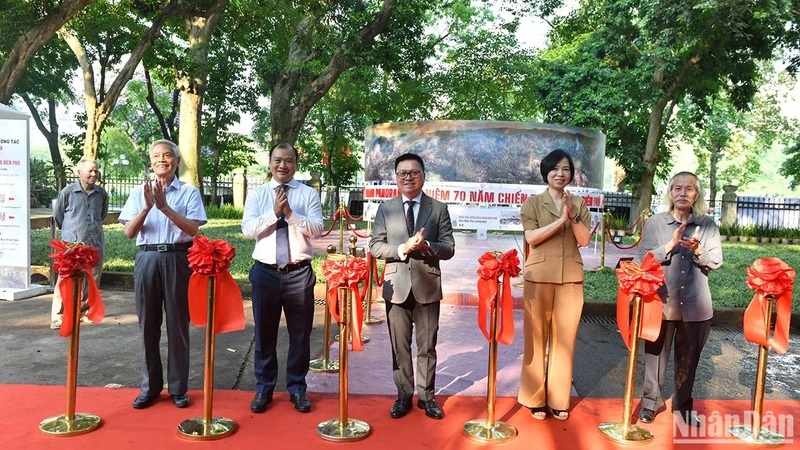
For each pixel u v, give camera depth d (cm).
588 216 392
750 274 377
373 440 358
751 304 381
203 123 2433
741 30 1602
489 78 2369
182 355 401
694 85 1872
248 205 403
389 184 1062
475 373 509
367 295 674
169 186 401
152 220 392
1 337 601
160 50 1471
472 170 1026
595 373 534
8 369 504
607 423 390
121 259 998
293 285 392
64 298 362
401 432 371
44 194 2161
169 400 414
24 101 2548
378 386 472
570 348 390
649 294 352
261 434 362
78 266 362
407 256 383
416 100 2398
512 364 538
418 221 390
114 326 650
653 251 383
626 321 375
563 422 395
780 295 369
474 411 408
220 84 2094
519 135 1025
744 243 1866
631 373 366
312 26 1459
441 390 463
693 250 365
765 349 372
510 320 379
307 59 1521
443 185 993
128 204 406
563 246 389
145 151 3731
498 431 370
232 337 620
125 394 425
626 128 1923
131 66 1330
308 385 471
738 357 598
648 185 1931
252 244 1290
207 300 370
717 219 2300
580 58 1908
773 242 1905
